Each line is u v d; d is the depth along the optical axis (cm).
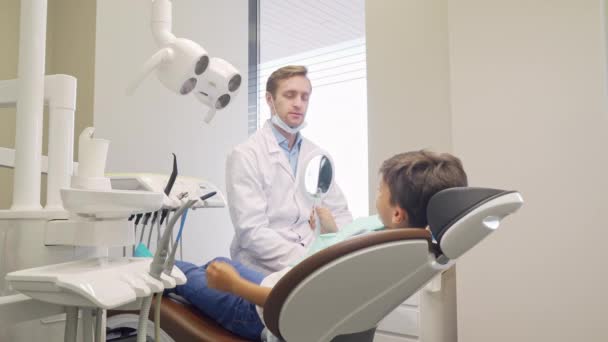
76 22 241
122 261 83
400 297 78
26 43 92
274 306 74
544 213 172
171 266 82
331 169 222
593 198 164
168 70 114
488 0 187
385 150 234
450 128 218
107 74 234
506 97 182
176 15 260
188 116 264
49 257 89
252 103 304
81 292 64
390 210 95
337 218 226
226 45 284
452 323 191
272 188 211
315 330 76
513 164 179
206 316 150
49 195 96
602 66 165
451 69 194
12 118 239
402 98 231
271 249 193
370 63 241
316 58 287
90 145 81
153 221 164
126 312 150
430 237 75
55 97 97
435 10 225
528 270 174
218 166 277
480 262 183
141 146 244
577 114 168
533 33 177
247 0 298
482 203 72
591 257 163
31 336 93
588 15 168
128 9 243
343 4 280
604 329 160
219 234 272
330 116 279
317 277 71
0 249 87
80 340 95
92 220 80
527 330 173
